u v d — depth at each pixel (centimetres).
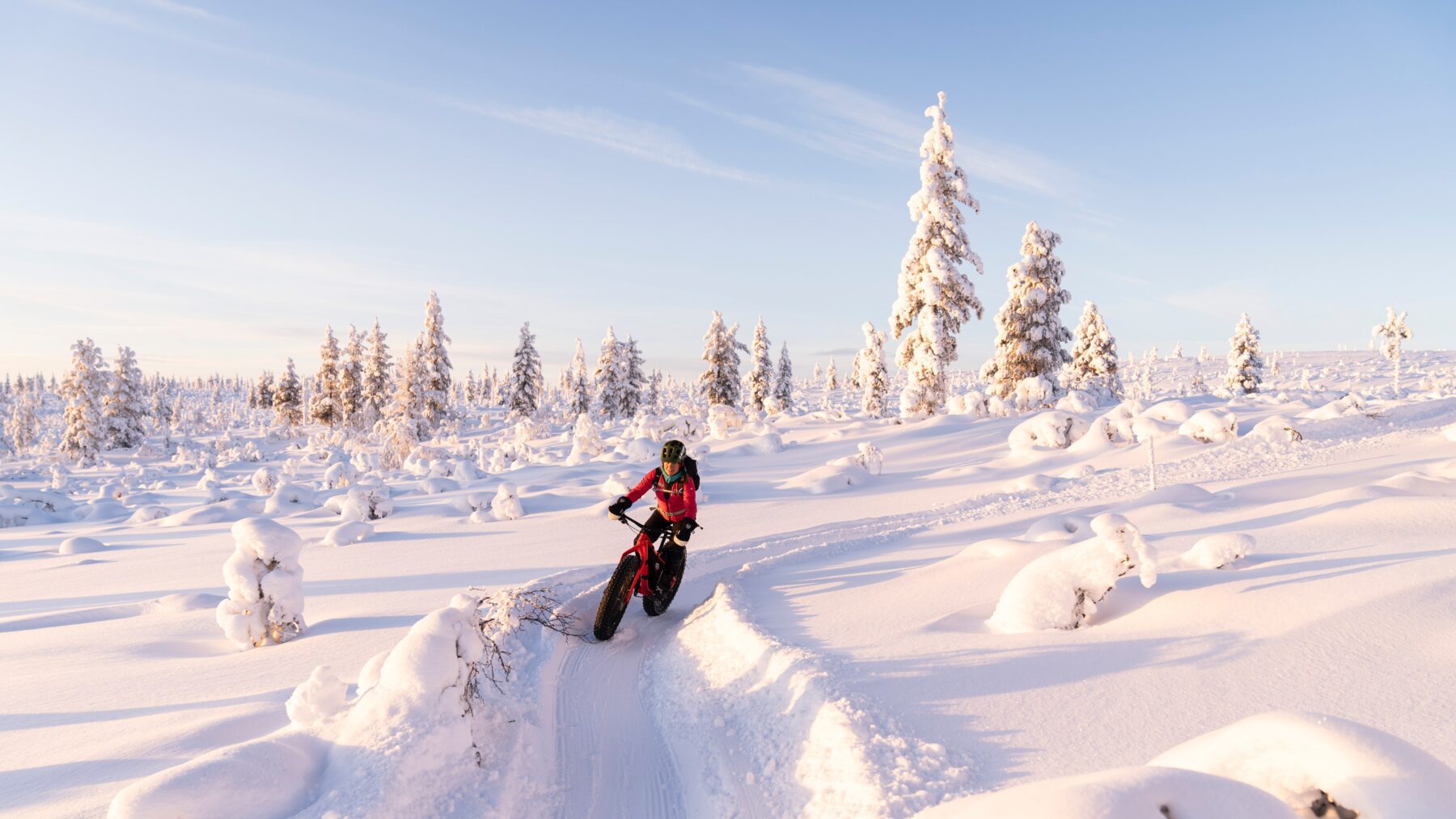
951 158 3269
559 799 374
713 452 2442
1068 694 363
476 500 1528
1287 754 191
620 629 656
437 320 6956
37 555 1405
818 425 3262
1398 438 1409
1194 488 967
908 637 483
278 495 1848
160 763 352
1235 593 465
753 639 502
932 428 2598
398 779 321
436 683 369
